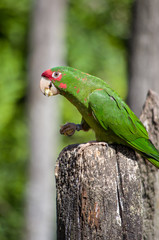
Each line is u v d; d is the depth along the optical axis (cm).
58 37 1321
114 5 1709
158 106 671
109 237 492
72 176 521
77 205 506
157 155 611
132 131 614
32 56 1320
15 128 1596
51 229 1374
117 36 1755
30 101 1348
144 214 629
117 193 509
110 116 609
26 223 1362
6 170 1556
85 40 1697
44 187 1347
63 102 1530
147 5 1103
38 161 1347
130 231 501
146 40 1114
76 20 1692
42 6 1287
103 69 1706
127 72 1169
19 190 1519
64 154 538
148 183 640
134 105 1132
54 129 1369
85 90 618
